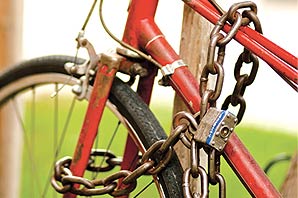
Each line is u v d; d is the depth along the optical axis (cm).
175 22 421
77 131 354
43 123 364
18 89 177
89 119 145
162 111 370
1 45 215
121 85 142
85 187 137
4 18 214
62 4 486
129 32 142
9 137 224
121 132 295
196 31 148
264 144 371
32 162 206
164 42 137
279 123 409
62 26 468
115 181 136
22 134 229
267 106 434
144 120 136
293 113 423
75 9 479
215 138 116
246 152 121
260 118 416
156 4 141
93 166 156
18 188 234
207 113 117
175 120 121
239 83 122
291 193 169
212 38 118
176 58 135
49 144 338
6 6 214
